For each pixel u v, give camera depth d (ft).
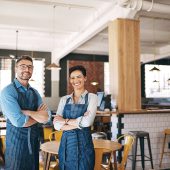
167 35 34.73
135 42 20.30
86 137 8.56
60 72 43.75
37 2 21.80
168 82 49.29
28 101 8.51
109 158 11.84
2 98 8.11
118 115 18.01
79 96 9.04
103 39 37.45
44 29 29.81
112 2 20.11
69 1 21.70
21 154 8.07
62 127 8.63
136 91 20.01
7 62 41.22
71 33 32.73
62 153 8.68
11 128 8.13
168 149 19.16
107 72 45.98
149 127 18.70
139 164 18.28
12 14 25.48
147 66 49.11
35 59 42.52
